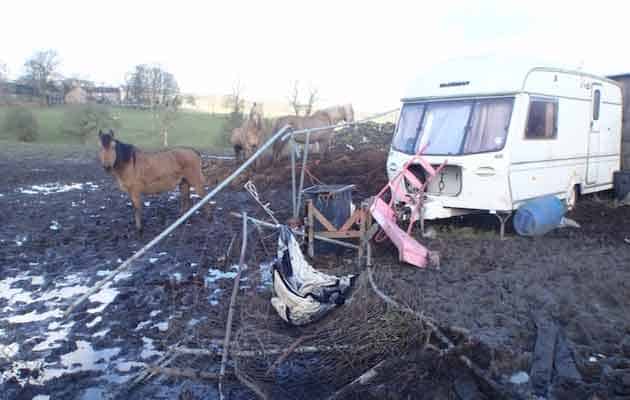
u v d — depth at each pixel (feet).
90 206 37.45
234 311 17.39
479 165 24.39
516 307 16.74
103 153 25.68
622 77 36.27
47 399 12.71
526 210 24.71
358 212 21.98
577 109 29.50
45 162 69.36
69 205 37.81
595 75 31.50
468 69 26.48
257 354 14.26
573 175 30.04
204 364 14.15
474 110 25.49
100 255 24.58
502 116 24.50
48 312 18.02
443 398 12.03
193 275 21.38
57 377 13.66
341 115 58.59
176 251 25.22
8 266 23.06
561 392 12.10
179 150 29.78
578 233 26.40
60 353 14.99
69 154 81.41
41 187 47.75
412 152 26.71
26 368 14.08
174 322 16.67
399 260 21.42
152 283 20.62
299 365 13.93
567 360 13.47
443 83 26.99
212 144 112.06
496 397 11.89
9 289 20.30
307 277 18.07
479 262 21.71
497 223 28.68
